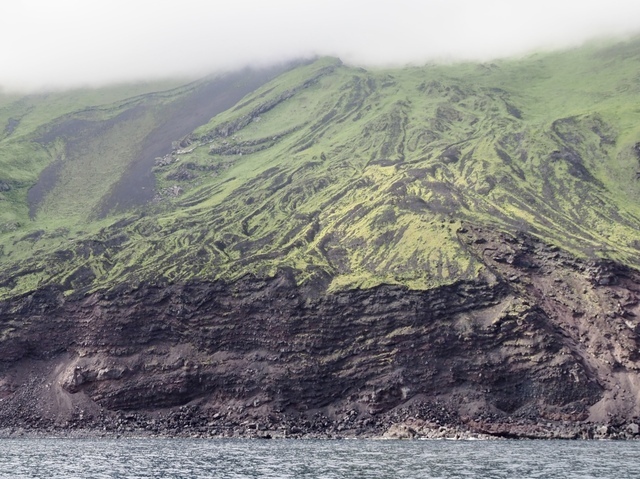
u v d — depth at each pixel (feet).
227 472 349.00
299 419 588.50
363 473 342.64
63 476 340.18
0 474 347.97
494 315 614.34
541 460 392.47
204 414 604.90
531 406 574.56
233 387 611.47
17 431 601.21
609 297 637.30
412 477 327.67
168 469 362.53
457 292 631.56
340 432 573.74
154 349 644.27
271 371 613.11
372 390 591.78
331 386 601.62
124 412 614.75
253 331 639.76
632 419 558.97
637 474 334.03
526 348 593.83
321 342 620.08
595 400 573.33
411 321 613.93
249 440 547.90
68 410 616.80
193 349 639.35
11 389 644.69
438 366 597.11
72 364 648.38
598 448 465.88
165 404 614.34
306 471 350.43
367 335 618.03
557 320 630.74
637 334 610.24
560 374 579.48
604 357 602.44
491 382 586.04
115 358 642.22
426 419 571.69
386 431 566.77
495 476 329.11
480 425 562.25
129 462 393.29
